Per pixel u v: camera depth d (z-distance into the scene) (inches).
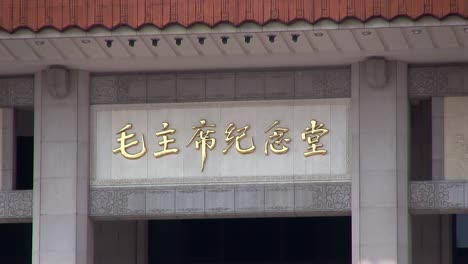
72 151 1453.0
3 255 1626.5
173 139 1454.2
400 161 1418.6
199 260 1605.6
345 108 1437.0
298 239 1601.9
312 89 1445.6
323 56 1412.4
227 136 1449.3
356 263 1408.7
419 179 1494.8
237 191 1439.5
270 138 1443.2
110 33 1353.3
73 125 1456.7
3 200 1461.6
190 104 1457.9
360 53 1405.0
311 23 1331.2
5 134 1472.7
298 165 1435.8
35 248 1444.4
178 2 1348.4
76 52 1408.7
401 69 1427.2
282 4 1334.9
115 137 1461.6
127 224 1583.4
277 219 1605.6
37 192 1451.8
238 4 1339.8
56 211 1446.9
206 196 1444.4
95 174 1459.2
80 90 1460.4
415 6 1321.4
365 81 1428.4
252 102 1450.5
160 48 1392.7
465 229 1545.3
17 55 1414.9
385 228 1409.9
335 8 1330.0
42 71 1462.8
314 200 1429.6
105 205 1454.2
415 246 1533.0
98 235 1581.0
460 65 1432.1
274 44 1376.7
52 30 1355.8
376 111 1424.7
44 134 1457.9
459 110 1428.4
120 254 1579.7
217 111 1454.2
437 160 1425.9
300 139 1439.5
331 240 1595.7
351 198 1423.5
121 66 1449.3
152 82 1466.5
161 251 1606.8
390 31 1341.0
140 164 1455.5
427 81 1434.5
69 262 1438.2
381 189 1414.9
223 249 1606.8
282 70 1453.0
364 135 1424.7
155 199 1449.3
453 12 1312.7
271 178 1437.0
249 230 1608.0
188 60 1428.4
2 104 1472.7
